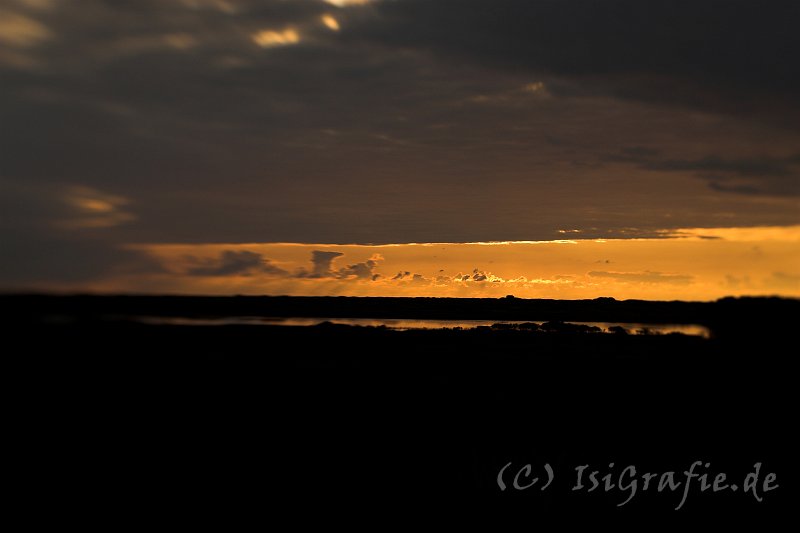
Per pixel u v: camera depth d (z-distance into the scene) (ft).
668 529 51.57
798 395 90.07
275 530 49.49
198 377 96.68
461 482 59.11
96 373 96.99
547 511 53.93
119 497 54.44
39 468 59.31
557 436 71.41
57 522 49.26
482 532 49.60
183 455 64.59
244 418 77.05
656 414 80.69
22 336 125.39
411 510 53.67
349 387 93.09
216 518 50.85
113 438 69.00
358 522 50.55
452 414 79.77
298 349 124.47
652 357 118.83
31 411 77.20
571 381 98.32
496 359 116.06
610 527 51.19
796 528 52.16
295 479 59.21
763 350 119.55
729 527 51.01
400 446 68.59
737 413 79.82
